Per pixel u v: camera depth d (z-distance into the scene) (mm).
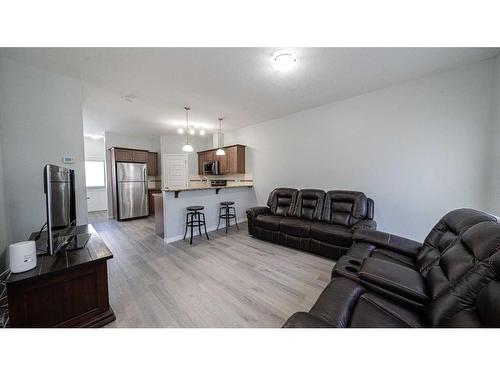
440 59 2227
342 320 1015
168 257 2867
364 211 2904
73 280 1413
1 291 1635
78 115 2598
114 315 1586
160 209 3869
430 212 2676
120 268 2516
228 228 4496
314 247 2906
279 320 1587
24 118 2205
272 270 2443
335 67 2375
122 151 5574
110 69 2355
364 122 3225
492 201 2219
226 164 5531
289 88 2967
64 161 2484
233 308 1730
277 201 3947
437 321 954
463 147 2420
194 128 5484
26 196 2215
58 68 2314
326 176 3756
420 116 2695
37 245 1720
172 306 1758
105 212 6797
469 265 1035
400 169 2896
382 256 1839
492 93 2223
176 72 2453
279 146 4535
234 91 3055
